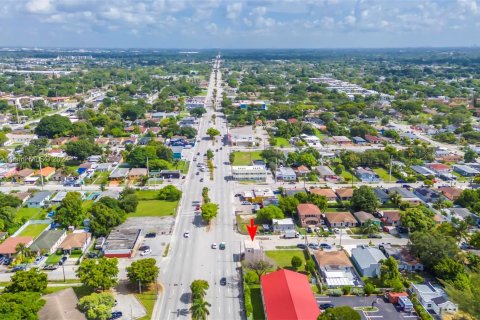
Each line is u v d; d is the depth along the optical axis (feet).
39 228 555.28
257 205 620.49
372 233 542.16
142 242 517.55
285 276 404.57
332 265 449.48
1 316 325.21
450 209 612.70
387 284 419.95
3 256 479.82
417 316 380.17
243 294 412.98
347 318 321.52
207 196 643.04
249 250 462.60
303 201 615.16
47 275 436.76
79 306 364.58
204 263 471.21
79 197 623.77
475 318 348.59
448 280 413.18
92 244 515.09
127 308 386.93
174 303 397.80
